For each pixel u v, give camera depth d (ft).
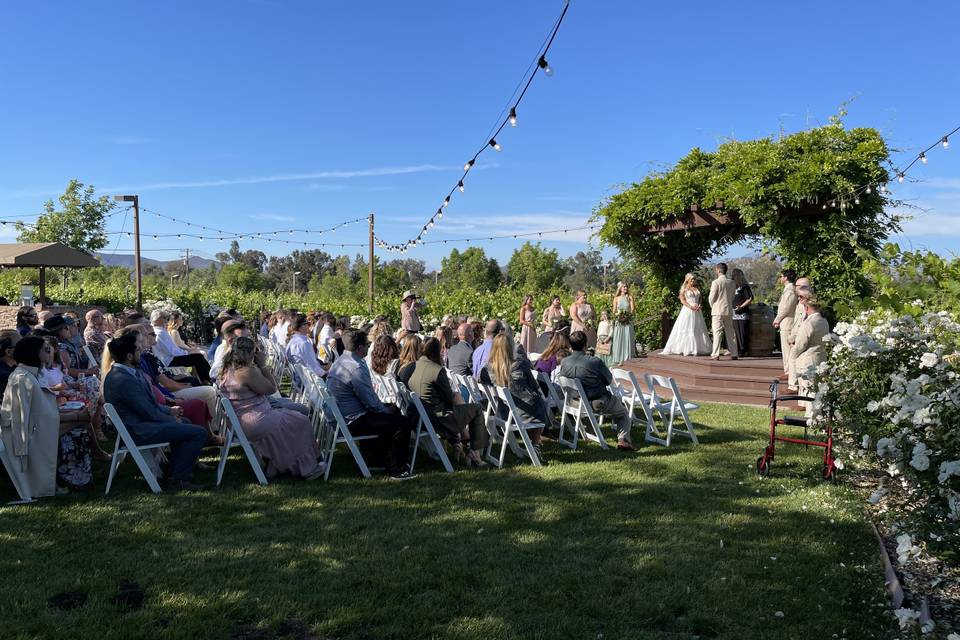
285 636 10.80
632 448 24.06
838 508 17.12
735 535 15.31
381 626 11.07
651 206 44.78
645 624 11.30
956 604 11.73
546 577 12.95
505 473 20.62
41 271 61.05
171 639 10.58
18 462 17.06
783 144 39.91
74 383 21.62
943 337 17.65
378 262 165.58
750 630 11.10
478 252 201.36
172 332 34.30
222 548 14.14
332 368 20.83
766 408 33.73
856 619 11.48
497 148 28.94
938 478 11.90
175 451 18.62
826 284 38.19
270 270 294.66
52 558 13.51
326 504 17.22
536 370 28.73
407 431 20.30
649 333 53.26
